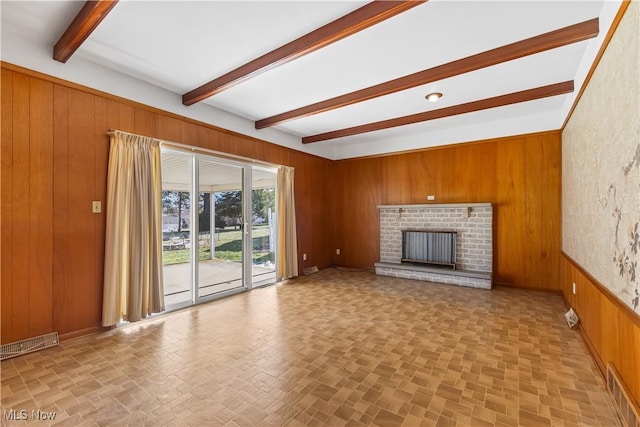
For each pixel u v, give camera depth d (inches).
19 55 94.8
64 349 99.4
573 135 131.2
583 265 111.8
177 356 94.7
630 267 65.5
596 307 91.1
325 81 127.4
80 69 108.8
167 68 116.8
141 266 121.7
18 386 78.3
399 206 215.0
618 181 72.9
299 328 117.6
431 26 89.6
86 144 111.0
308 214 230.1
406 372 84.7
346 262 251.3
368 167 239.6
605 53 82.4
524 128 175.5
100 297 114.7
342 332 113.6
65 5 82.1
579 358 92.4
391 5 77.5
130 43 99.7
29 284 97.9
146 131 129.3
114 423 64.8
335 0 79.5
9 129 93.7
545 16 85.4
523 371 84.9
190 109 146.3
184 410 69.1
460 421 64.8
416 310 138.8
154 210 128.4
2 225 92.7
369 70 117.4
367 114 171.2
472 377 82.0
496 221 186.9
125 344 103.4
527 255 177.2
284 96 143.8
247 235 177.6
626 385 66.5
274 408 69.6
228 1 79.4
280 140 203.6
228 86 123.6
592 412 67.9
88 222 111.4
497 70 117.3
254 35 95.0
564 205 156.6
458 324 121.0
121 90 120.4
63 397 73.7
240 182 176.1
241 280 174.9
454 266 195.0
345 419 65.8
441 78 115.3
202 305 147.9
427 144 208.4
